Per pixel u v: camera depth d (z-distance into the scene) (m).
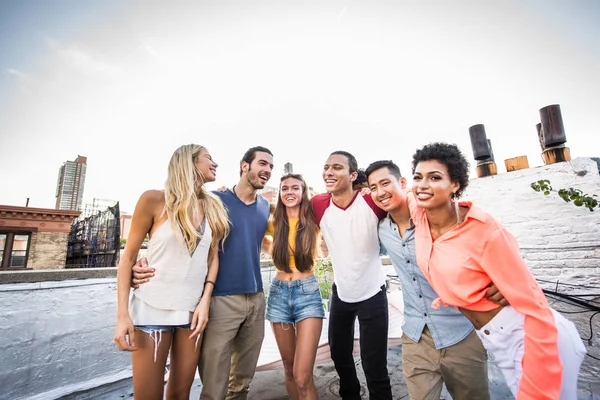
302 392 1.84
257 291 1.98
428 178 1.29
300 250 2.10
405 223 1.71
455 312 1.51
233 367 1.99
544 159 2.75
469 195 3.10
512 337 1.13
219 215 1.78
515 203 2.81
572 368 1.01
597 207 2.41
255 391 2.56
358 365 2.97
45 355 2.43
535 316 1.01
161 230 1.54
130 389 2.70
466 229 1.18
